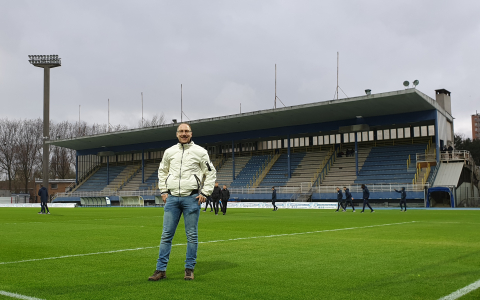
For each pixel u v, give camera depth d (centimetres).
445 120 4769
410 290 515
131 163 7238
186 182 588
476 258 744
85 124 8938
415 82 3838
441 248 877
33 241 1071
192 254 586
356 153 4606
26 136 8012
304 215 2522
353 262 709
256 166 5616
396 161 4550
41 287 536
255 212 3052
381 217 2234
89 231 1382
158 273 580
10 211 3541
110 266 687
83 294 500
